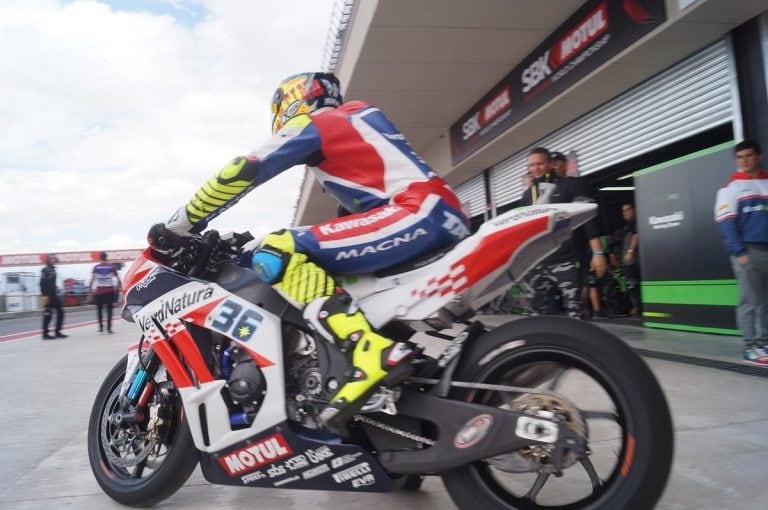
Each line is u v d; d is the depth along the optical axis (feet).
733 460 8.61
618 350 6.07
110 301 44.70
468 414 6.35
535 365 6.69
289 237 7.11
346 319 6.65
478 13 25.80
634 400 5.88
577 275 15.53
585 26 24.94
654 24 20.84
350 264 7.02
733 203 15.42
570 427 6.06
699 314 21.86
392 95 35.91
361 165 7.39
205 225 7.68
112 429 8.84
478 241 6.53
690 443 9.44
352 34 31.17
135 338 37.83
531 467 6.33
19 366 25.03
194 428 7.58
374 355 6.36
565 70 26.76
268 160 7.04
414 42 28.50
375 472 6.70
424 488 8.40
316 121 7.30
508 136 34.12
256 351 7.20
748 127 20.25
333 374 6.77
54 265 41.91
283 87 8.30
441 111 39.70
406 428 6.65
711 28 20.47
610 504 5.82
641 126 25.81
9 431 13.24
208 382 7.53
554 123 31.58
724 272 20.72
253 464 7.20
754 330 15.46
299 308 6.96
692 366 15.58
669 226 23.04
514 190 39.14
